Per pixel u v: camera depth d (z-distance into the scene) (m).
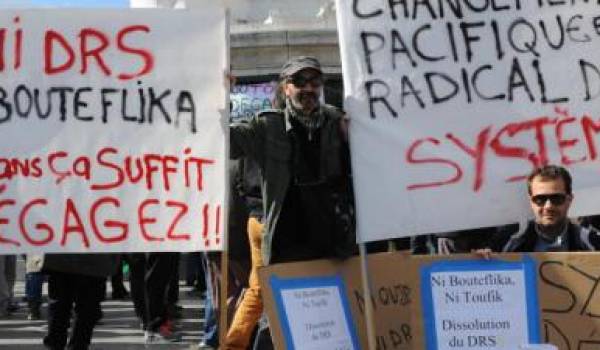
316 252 5.12
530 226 5.02
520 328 4.63
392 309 4.94
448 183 4.93
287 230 5.17
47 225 5.01
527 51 5.02
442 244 6.16
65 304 6.86
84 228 5.00
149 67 5.01
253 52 20.02
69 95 5.03
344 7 4.96
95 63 5.03
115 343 8.52
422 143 4.93
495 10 5.02
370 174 4.90
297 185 5.10
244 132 5.13
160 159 5.00
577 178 5.00
